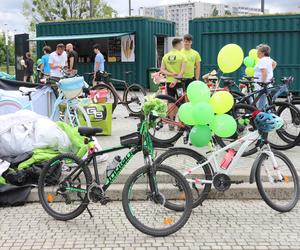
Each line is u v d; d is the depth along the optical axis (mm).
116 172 4727
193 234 4520
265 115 5012
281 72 16031
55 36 20359
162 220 4555
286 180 5250
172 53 8570
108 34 19078
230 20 16312
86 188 4789
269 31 15969
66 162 4996
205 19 16562
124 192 4426
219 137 5465
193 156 5070
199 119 5000
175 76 8555
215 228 4676
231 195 5598
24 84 7855
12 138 5867
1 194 5363
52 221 4898
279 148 7125
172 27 20469
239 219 4934
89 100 8711
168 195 4762
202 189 5109
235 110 6789
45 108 7773
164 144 6336
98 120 8180
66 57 11992
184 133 6793
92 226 4750
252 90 8391
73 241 4371
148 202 4871
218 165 5031
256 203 5477
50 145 5957
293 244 4297
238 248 4203
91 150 4828
